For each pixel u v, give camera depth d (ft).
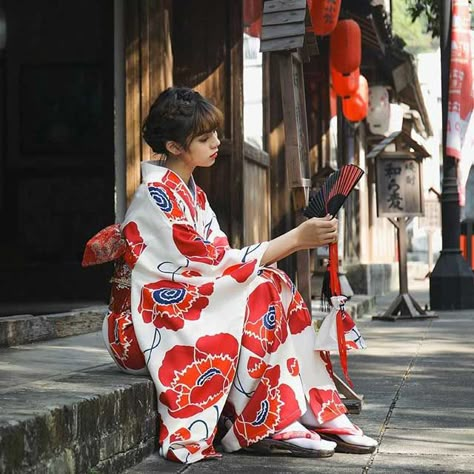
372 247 85.20
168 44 32.27
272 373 14.23
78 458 11.77
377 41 57.57
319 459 13.89
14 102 40.78
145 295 14.51
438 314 48.75
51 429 11.04
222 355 14.15
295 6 20.08
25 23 40.81
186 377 14.15
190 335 14.17
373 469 13.17
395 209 45.29
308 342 14.70
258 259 14.32
